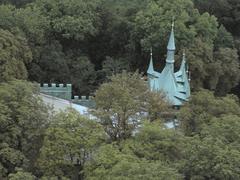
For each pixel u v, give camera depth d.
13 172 180.00
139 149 181.00
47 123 190.12
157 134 185.25
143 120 198.38
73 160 184.50
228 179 165.88
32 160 184.88
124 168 160.62
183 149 180.75
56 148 177.88
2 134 182.62
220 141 176.50
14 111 187.50
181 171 172.50
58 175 177.50
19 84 197.50
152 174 156.38
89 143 179.50
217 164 165.62
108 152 174.62
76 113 192.00
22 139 184.50
